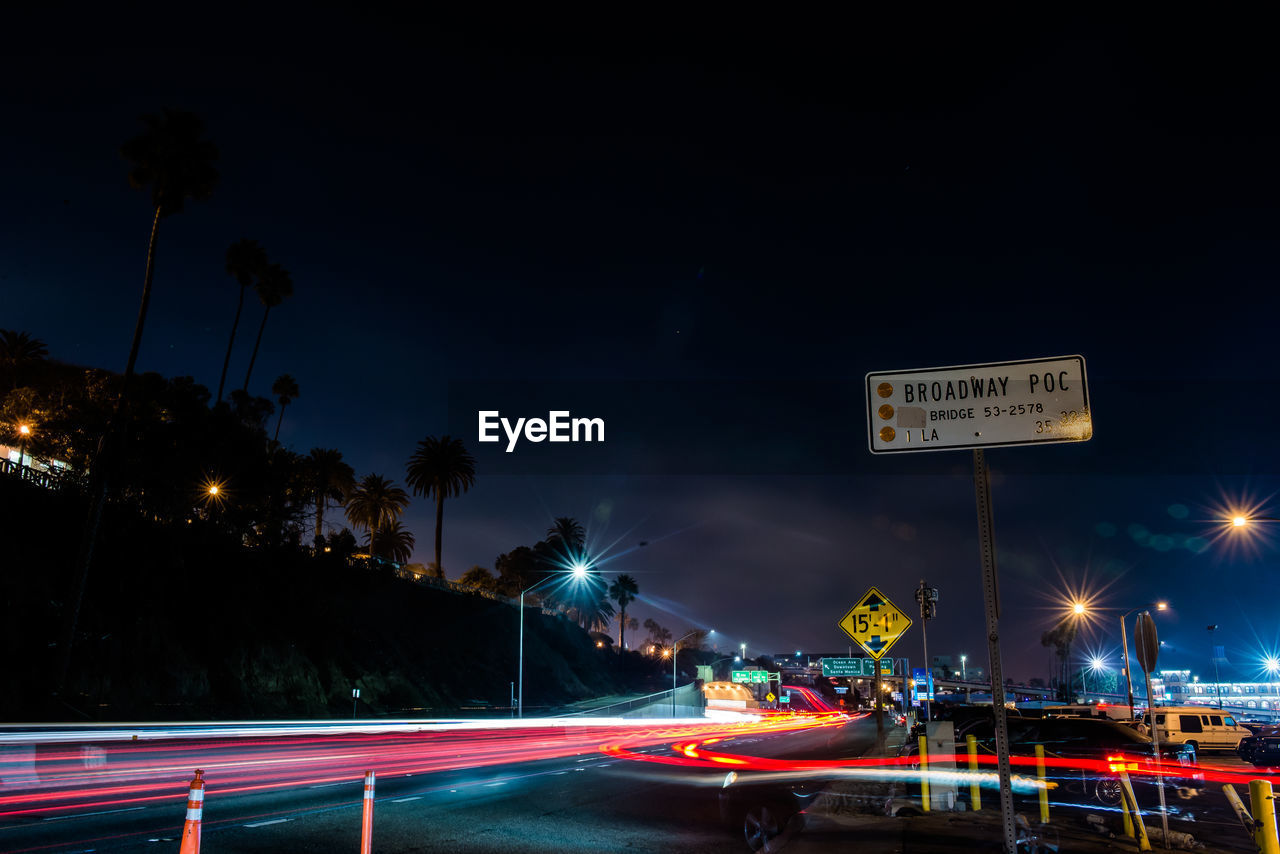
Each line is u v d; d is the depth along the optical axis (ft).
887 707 274.36
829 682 568.00
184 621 158.30
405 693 212.64
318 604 202.49
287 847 35.27
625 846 38.14
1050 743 54.19
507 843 38.42
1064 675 370.94
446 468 305.94
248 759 80.23
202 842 35.63
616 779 68.64
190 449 173.06
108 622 140.97
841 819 41.65
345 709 184.96
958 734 60.03
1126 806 37.24
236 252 230.27
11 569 129.80
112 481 155.02
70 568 142.92
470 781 65.92
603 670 379.14
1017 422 21.79
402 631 244.42
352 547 233.76
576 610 431.02
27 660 122.42
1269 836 24.53
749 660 554.05
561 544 417.28
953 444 22.16
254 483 189.67
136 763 71.77
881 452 22.63
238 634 166.71
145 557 158.20
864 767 73.67
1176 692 326.03
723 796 49.08
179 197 142.00
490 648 280.92
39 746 84.74
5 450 159.63
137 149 139.03
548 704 280.92
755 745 123.24
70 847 32.86
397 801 52.11
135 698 134.31
